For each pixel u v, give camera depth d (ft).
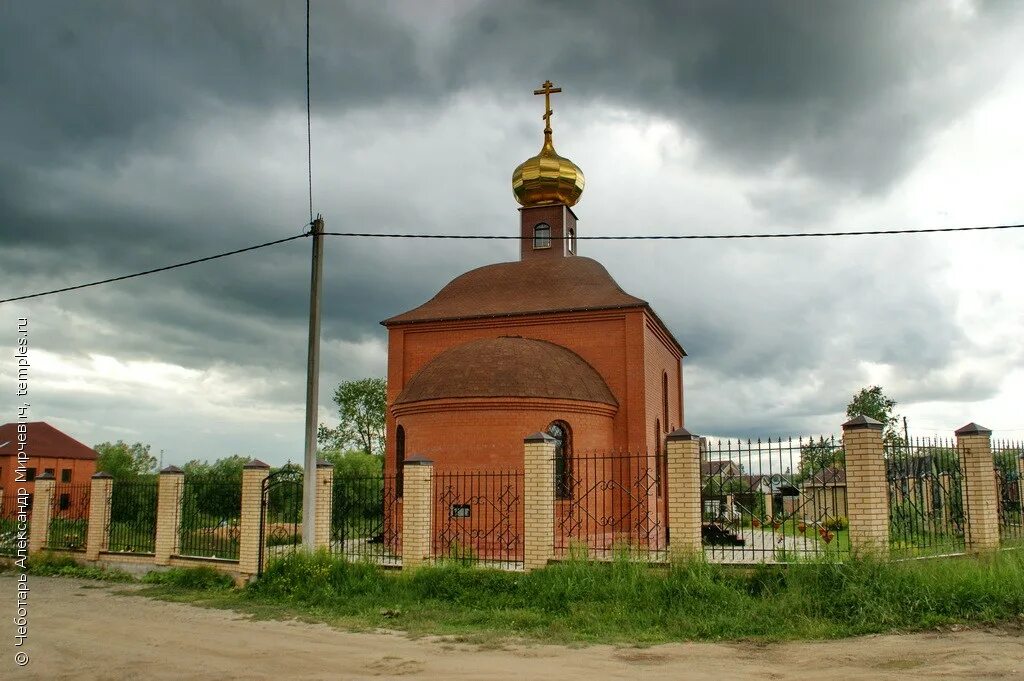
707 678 24.43
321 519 50.37
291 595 42.63
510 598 38.68
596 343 75.87
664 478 80.89
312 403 47.16
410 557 46.03
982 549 41.04
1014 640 27.94
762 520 41.50
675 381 97.19
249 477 50.49
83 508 63.87
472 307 82.94
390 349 82.58
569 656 28.32
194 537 58.70
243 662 28.32
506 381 63.77
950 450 46.14
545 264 86.33
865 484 36.99
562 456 64.75
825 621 31.68
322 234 48.67
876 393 141.18
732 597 34.76
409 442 65.98
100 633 34.58
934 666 24.82
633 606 35.60
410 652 29.55
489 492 61.67
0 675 26.89
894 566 34.71
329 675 26.02
